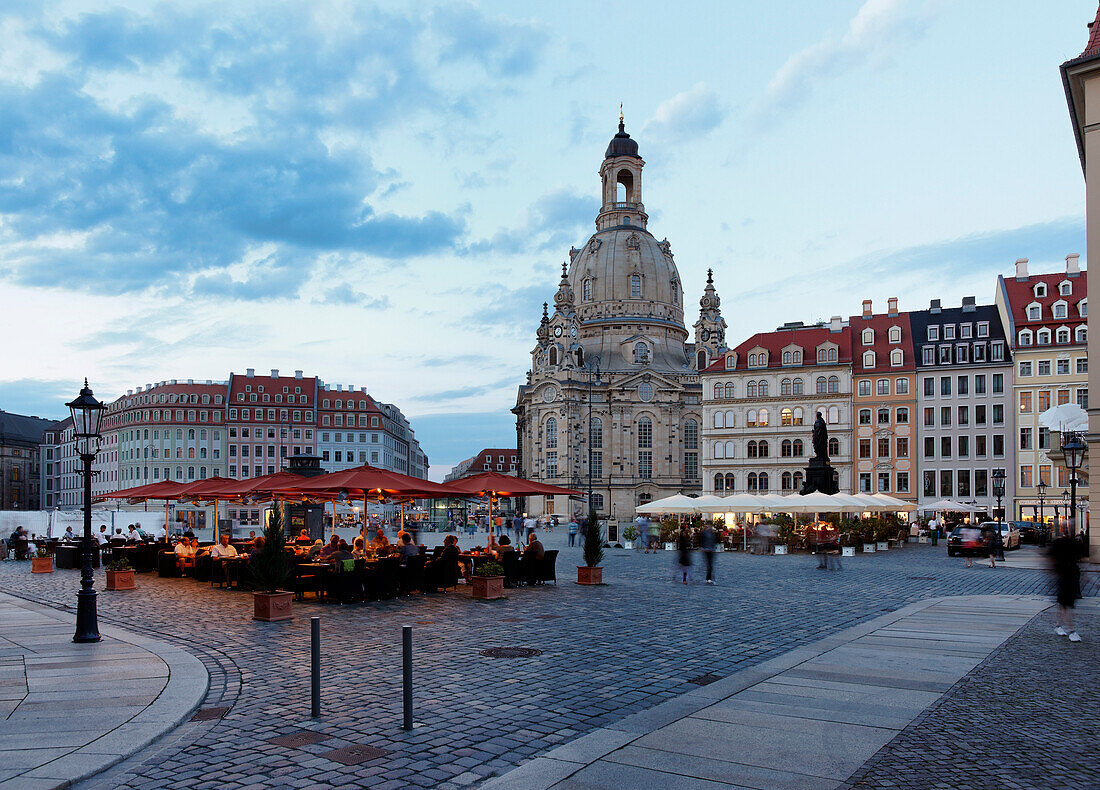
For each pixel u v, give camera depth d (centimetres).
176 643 1995
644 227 17412
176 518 9462
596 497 15125
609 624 2308
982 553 5344
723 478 11650
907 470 10669
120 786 1015
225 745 1170
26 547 5481
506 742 1184
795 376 11312
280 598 2384
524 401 16525
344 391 16975
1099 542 4134
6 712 1318
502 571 2981
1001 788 991
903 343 11000
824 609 2661
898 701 1405
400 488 3219
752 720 1284
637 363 15800
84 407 2131
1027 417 10112
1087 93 4272
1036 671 1650
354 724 1273
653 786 1002
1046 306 10244
